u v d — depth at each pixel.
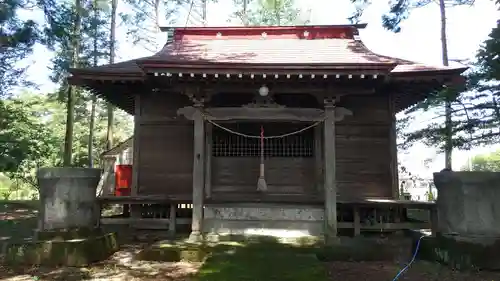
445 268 6.88
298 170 10.47
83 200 7.45
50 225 7.17
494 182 6.84
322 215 9.19
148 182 10.58
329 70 8.08
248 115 9.13
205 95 9.13
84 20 17.92
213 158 10.57
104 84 9.84
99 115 32.09
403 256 7.80
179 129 10.74
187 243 8.48
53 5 11.12
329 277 6.34
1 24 10.70
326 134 8.90
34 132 18.44
